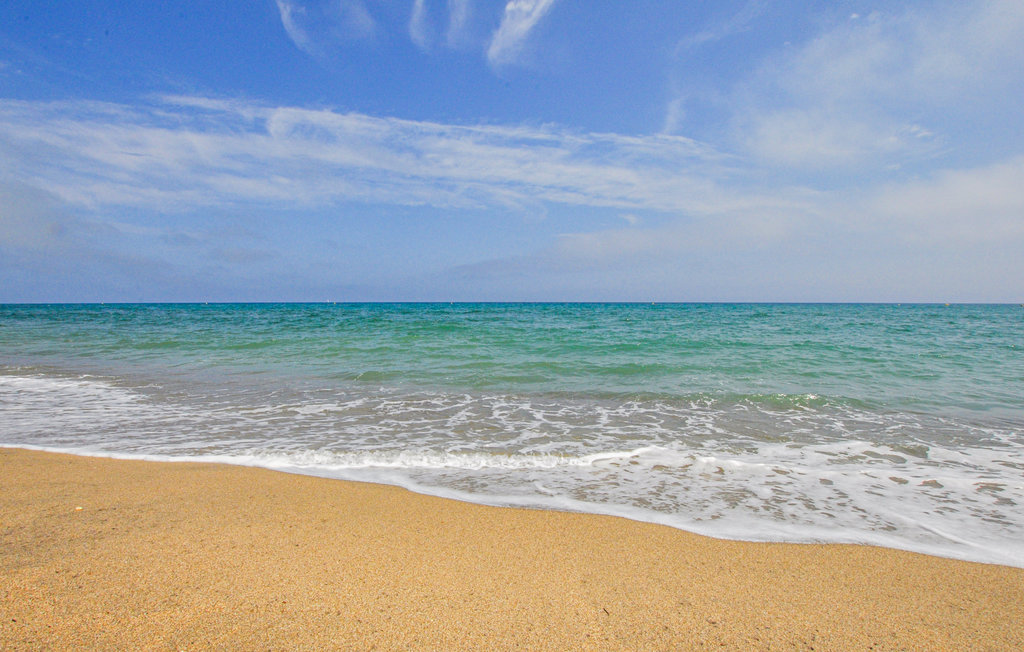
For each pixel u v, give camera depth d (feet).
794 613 10.00
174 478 17.63
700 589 10.84
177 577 10.64
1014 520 14.90
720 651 8.71
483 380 38.83
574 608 9.96
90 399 32.14
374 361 48.21
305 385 37.04
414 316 148.36
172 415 28.04
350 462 20.07
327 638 8.71
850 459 21.03
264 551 12.05
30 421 26.55
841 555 12.60
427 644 8.64
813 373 42.09
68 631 8.61
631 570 11.64
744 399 32.48
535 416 28.30
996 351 57.06
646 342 63.72
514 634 9.04
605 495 16.80
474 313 183.52
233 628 8.89
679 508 15.71
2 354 55.06
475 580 10.98
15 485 16.39
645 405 31.01
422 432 24.84
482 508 15.47
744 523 14.56
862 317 158.30
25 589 9.90
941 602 10.50
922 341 69.00
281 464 19.70
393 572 11.23
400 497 16.31
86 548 11.86
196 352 55.47
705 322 118.32
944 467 20.01
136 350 57.52
